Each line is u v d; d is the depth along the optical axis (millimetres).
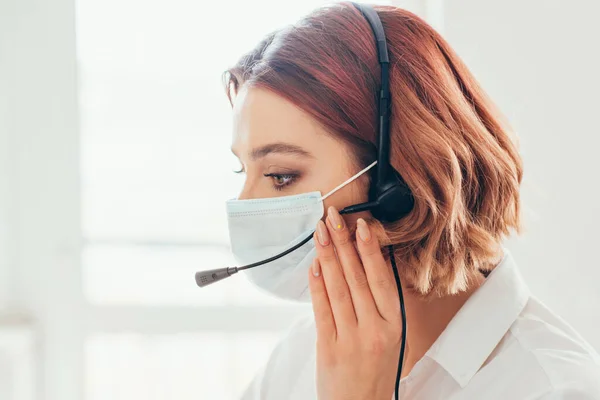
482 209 980
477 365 926
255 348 2180
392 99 928
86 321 2166
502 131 1017
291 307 2156
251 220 961
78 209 2139
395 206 919
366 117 919
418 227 923
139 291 2168
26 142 2121
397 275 921
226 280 2156
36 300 2156
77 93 2107
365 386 914
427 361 966
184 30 2078
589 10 1753
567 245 1794
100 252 2156
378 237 910
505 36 1802
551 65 1782
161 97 2105
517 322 951
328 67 909
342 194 932
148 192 2137
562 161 1786
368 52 927
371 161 931
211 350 2178
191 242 2154
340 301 908
